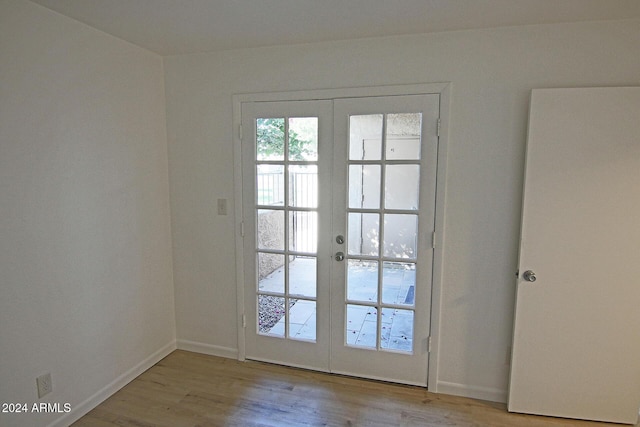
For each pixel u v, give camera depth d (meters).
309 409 2.26
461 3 1.81
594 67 2.03
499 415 2.22
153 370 2.70
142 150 2.60
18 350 1.82
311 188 2.55
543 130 2.05
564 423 2.15
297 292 2.68
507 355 2.32
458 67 2.21
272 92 2.54
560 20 2.01
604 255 2.05
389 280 2.48
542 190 2.09
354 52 2.37
